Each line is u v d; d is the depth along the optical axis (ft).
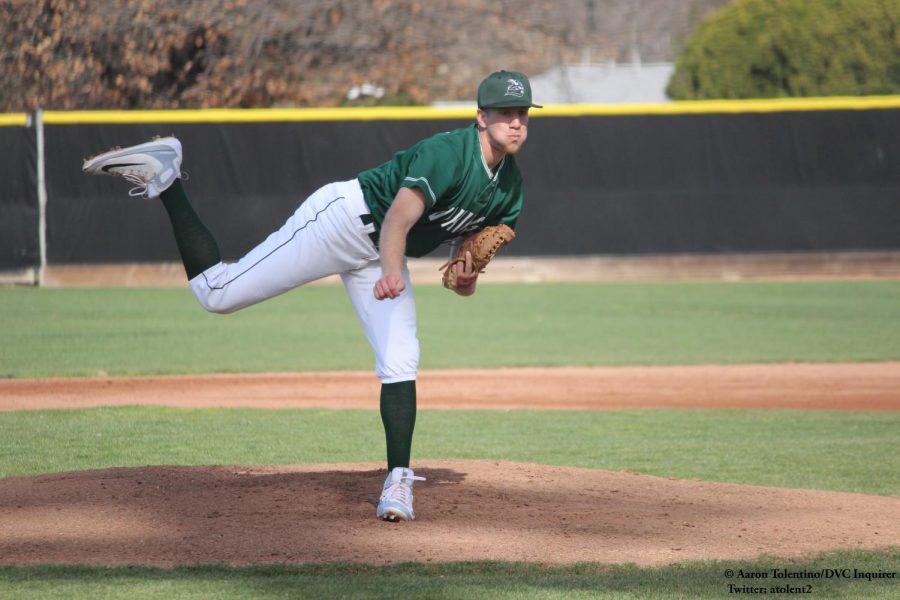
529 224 210.38
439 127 203.21
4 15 224.74
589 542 50.42
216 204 200.13
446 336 149.89
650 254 211.20
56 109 229.86
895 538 52.13
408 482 52.65
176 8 237.86
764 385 115.14
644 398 107.86
